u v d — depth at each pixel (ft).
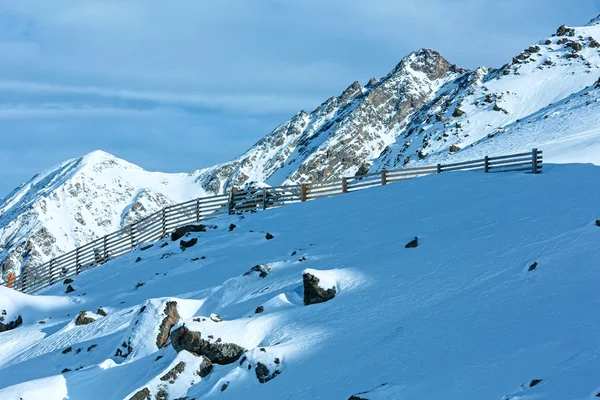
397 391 46.44
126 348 70.38
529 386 41.45
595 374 40.91
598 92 319.06
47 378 64.44
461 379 45.88
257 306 72.23
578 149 186.09
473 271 67.26
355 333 59.88
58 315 104.53
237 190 138.00
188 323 63.36
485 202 93.91
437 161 274.16
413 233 85.71
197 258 106.93
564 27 568.41
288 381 54.85
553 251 67.05
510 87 494.59
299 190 131.54
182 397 58.75
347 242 89.97
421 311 60.59
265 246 103.86
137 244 138.62
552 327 50.39
